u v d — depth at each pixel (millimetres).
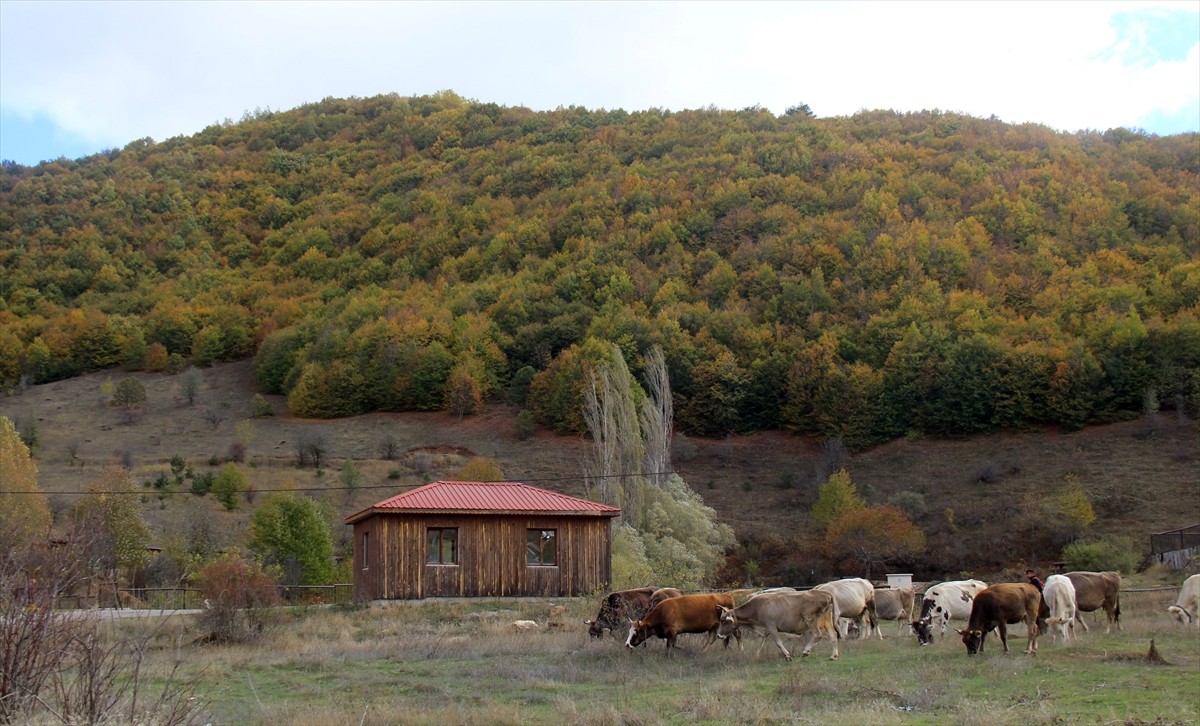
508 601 33469
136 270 137750
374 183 172000
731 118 166375
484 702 14719
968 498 68562
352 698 15414
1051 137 135625
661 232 115000
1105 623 23828
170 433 89062
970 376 81938
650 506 48438
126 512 43062
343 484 70500
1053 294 91500
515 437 86188
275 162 182875
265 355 104938
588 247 114188
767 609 19203
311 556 44812
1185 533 49250
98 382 107875
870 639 22469
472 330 100812
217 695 15430
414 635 24938
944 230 104438
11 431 47062
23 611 9688
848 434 82625
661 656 19734
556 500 36219
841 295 98812
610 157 150875
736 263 108875
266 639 23859
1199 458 68188
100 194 158750
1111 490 64938
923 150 132000
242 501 66250
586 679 17297
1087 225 104875
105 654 10062
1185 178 117812
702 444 86250
